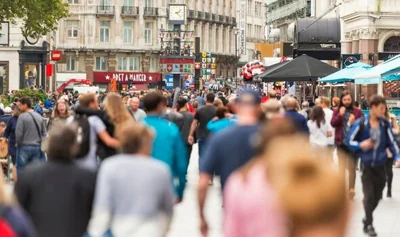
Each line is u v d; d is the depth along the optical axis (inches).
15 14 2997.0
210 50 7829.7
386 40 3270.2
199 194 597.6
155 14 6737.2
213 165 589.9
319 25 2955.2
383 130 848.9
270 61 3474.4
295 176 247.4
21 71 4205.2
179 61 5644.7
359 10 3277.6
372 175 853.2
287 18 6860.2
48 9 2930.6
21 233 343.0
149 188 515.2
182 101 1373.0
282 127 354.0
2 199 344.8
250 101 591.2
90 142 781.3
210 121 1211.2
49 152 518.6
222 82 6958.7
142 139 526.6
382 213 1032.2
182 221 957.8
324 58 2770.7
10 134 1280.8
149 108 724.0
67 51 6540.4
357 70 1940.2
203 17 7623.0
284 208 248.7
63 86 4638.3
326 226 243.6
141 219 510.0
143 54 6707.7
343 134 1146.7
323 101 1181.7
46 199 508.4
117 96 812.0
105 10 6569.9
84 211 515.2
